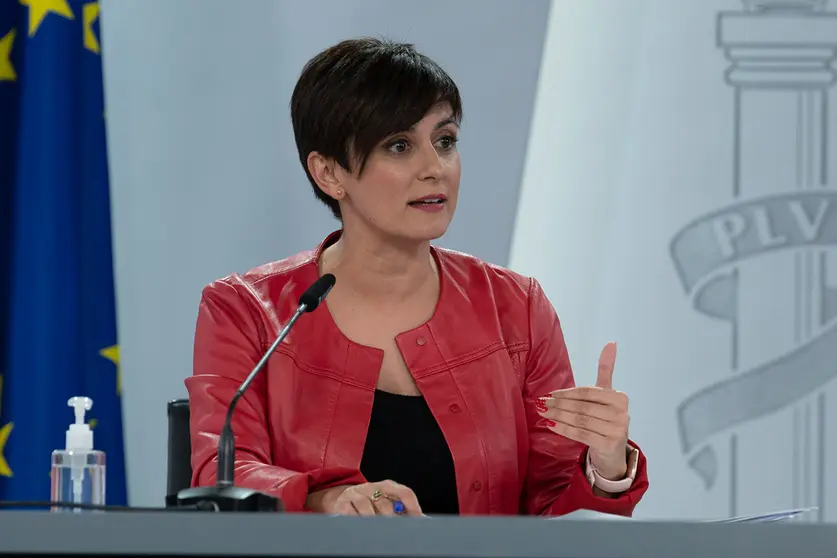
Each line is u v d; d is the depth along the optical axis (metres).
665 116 11.09
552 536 2.78
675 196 11.08
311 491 5.86
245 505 4.17
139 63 11.09
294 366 7.04
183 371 11.06
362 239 7.20
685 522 2.80
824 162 11.03
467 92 11.14
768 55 11.07
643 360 11.05
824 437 10.96
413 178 6.82
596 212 11.11
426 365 7.08
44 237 10.20
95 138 10.49
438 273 7.59
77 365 10.29
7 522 2.88
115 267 11.04
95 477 6.66
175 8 11.12
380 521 2.80
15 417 10.14
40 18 10.33
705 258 11.05
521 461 7.28
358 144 6.81
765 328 11.02
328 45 11.18
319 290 5.69
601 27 11.12
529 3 11.17
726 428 11.01
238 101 11.12
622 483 6.29
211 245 11.09
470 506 6.90
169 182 11.09
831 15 11.03
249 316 7.22
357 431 6.89
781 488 10.97
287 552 2.80
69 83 10.35
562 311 11.10
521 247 11.12
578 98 11.14
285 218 11.12
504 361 7.30
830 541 2.76
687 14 11.08
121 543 2.85
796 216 11.04
